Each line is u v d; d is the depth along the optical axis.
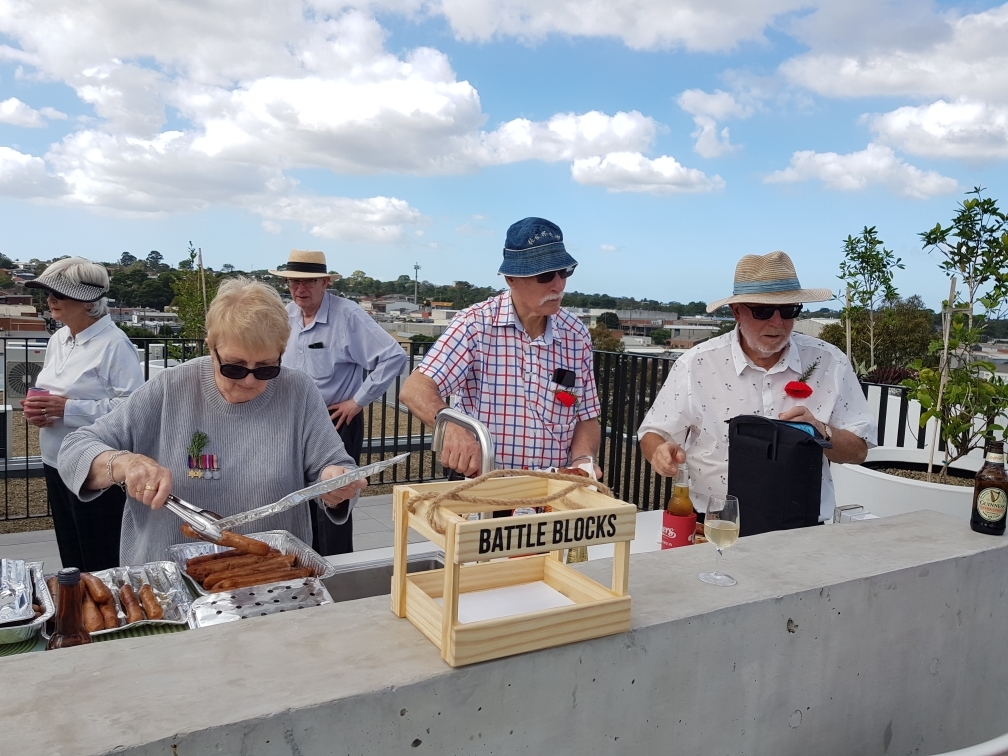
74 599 1.66
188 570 2.07
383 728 1.16
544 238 2.89
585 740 1.40
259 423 2.44
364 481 2.34
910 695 1.98
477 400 3.16
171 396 2.39
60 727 1.02
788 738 1.74
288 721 1.08
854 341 10.05
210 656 1.26
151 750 0.99
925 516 2.44
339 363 5.00
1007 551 2.14
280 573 2.02
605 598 1.40
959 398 4.43
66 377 3.75
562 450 3.22
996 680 2.21
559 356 3.20
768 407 3.18
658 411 3.37
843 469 4.59
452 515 1.27
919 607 1.94
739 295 3.11
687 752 1.56
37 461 6.74
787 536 2.13
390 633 1.37
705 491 3.31
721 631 1.55
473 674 1.23
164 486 2.06
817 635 1.73
